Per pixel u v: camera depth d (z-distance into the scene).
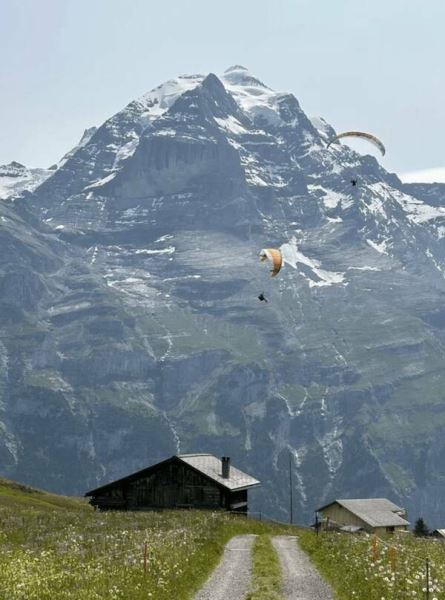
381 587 73.56
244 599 77.00
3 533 117.50
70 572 74.62
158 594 70.94
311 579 91.44
